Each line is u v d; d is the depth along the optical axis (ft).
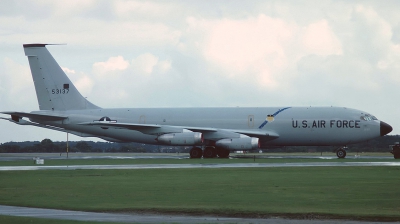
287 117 424.87
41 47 468.75
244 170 261.65
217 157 440.04
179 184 195.52
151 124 445.37
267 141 434.30
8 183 203.21
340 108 424.05
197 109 447.42
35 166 318.65
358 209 135.74
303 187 183.11
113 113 459.32
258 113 431.84
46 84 468.34
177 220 121.29
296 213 129.29
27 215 127.24
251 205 143.33
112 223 113.80
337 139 418.10
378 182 198.80
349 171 252.62
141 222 116.98
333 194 164.66
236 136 417.08
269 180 208.64
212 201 151.23
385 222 119.65
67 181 210.18
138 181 208.13
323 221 120.47
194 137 414.82
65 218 122.42
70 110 467.11
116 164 334.03
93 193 170.30
